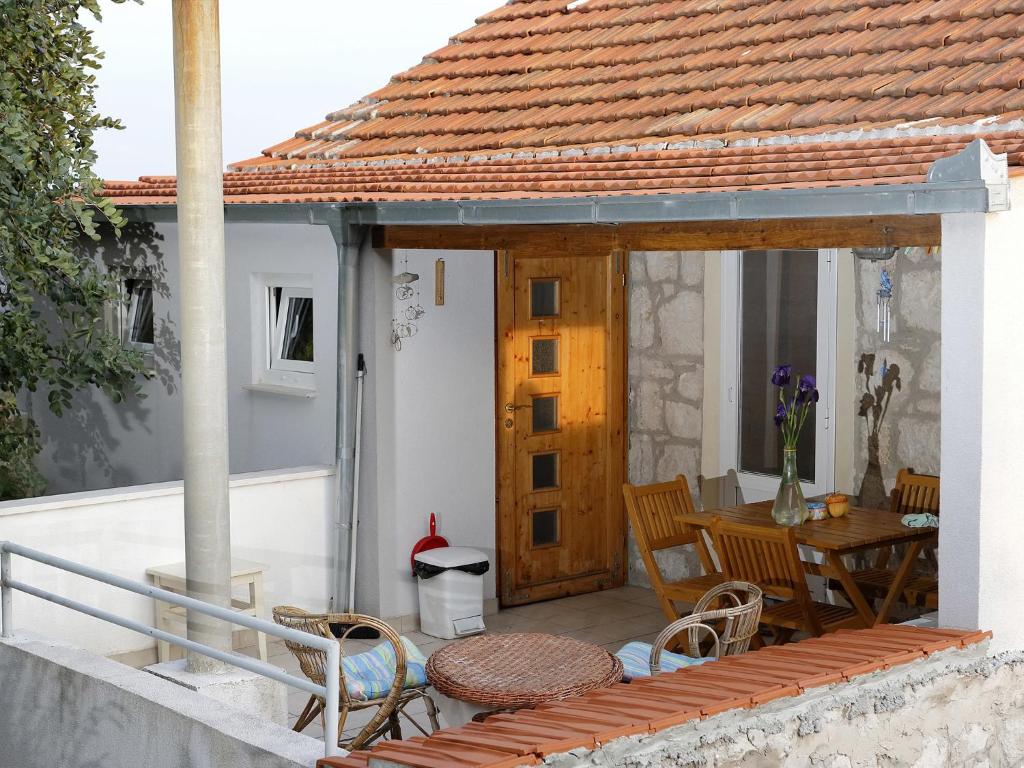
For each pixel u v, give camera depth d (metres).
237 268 9.77
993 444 5.41
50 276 9.94
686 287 9.77
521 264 9.57
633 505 8.52
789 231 6.27
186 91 5.80
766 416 9.35
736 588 6.13
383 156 10.22
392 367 8.77
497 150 9.41
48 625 7.46
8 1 9.50
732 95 8.74
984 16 8.29
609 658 5.87
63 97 10.09
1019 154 5.54
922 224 5.73
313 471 8.59
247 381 9.75
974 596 5.45
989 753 5.53
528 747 4.11
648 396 10.12
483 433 9.35
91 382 10.66
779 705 4.75
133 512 7.80
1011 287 5.41
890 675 5.13
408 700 6.04
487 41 12.30
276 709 6.00
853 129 7.17
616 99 9.66
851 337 8.80
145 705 5.41
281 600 8.47
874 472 8.73
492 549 9.45
